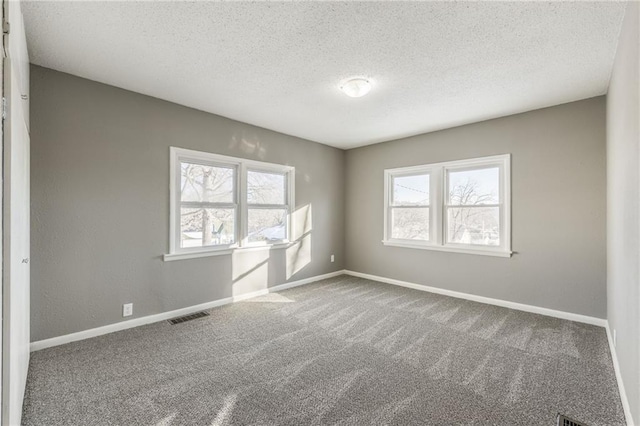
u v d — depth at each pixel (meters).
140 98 3.13
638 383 1.46
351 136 4.79
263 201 4.40
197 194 3.65
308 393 1.99
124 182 3.02
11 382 1.31
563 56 2.40
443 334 2.93
